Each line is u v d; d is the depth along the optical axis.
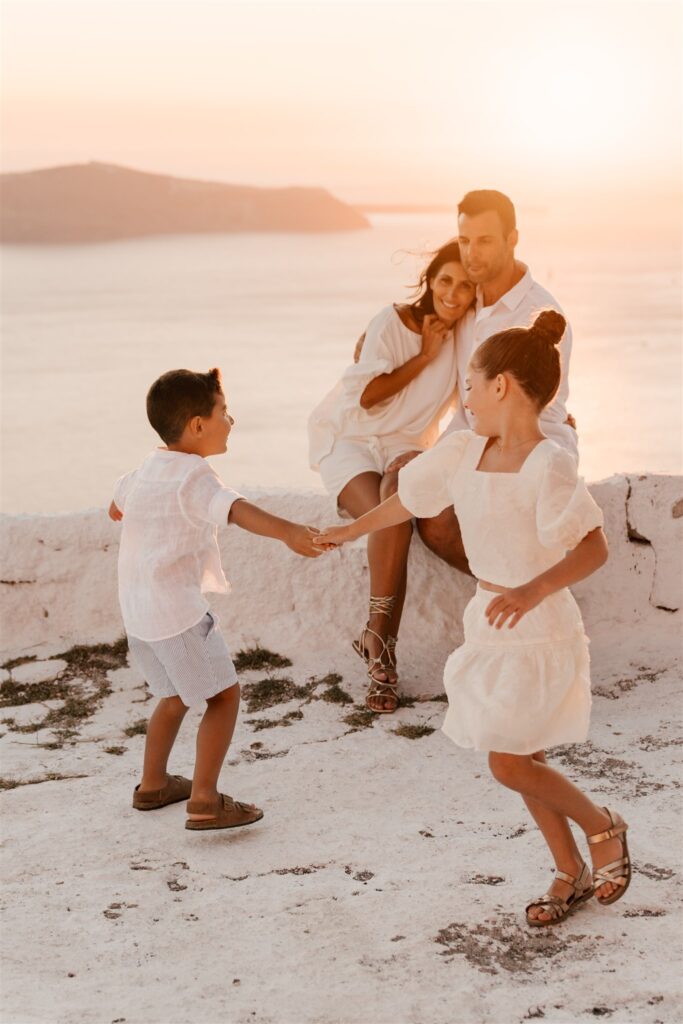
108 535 5.33
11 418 117.62
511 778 2.77
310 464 5.34
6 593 5.30
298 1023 2.35
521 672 2.70
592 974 2.53
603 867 2.81
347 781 3.92
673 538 5.18
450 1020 2.35
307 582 5.26
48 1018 2.36
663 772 3.81
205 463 3.51
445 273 4.96
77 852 3.39
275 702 4.79
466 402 2.89
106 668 5.16
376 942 2.73
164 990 2.51
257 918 2.89
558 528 2.60
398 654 5.16
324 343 188.88
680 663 4.99
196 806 3.48
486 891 2.99
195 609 3.49
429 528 4.84
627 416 107.69
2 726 4.62
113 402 127.88
